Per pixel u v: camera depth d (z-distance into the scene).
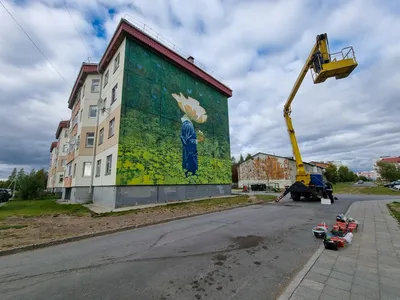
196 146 19.11
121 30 14.75
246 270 3.74
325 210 10.82
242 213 10.44
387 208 10.55
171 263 4.12
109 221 8.54
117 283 3.33
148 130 15.19
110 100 16.17
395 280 3.12
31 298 2.92
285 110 15.96
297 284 3.04
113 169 13.52
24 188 24.28
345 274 3.34
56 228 7.27
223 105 23.86
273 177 39.03
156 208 12.20
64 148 34.56
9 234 6.42
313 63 12.52
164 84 17.12
